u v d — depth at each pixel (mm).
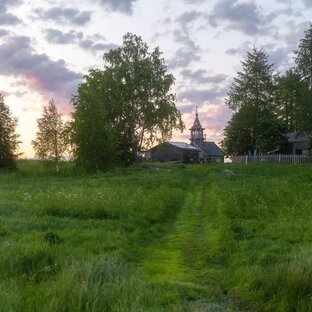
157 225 16953
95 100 54031
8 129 56281
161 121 61594
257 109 65250
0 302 6406
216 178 38781
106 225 15555
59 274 8359
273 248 11938
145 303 7375
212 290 9375
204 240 14828
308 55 54438
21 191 28516
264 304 8578
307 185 30625
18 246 10703
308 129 54094
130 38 62906
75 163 55594
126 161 62250
